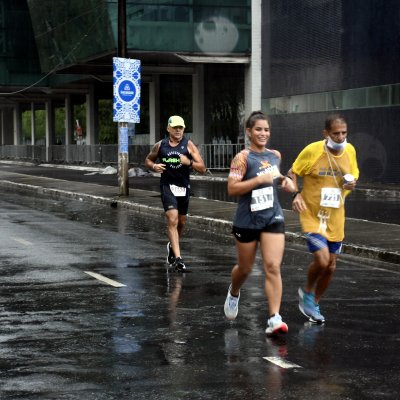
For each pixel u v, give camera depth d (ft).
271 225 51.08
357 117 202.59
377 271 78.28
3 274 75.00
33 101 471.62
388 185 189.37
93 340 49.96
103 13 247.70
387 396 38.83
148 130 328.29
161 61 270.46
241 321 55.31
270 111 243.60
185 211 81.05
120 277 73.67
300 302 55.57
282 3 234.38
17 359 45.52
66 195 182.19
